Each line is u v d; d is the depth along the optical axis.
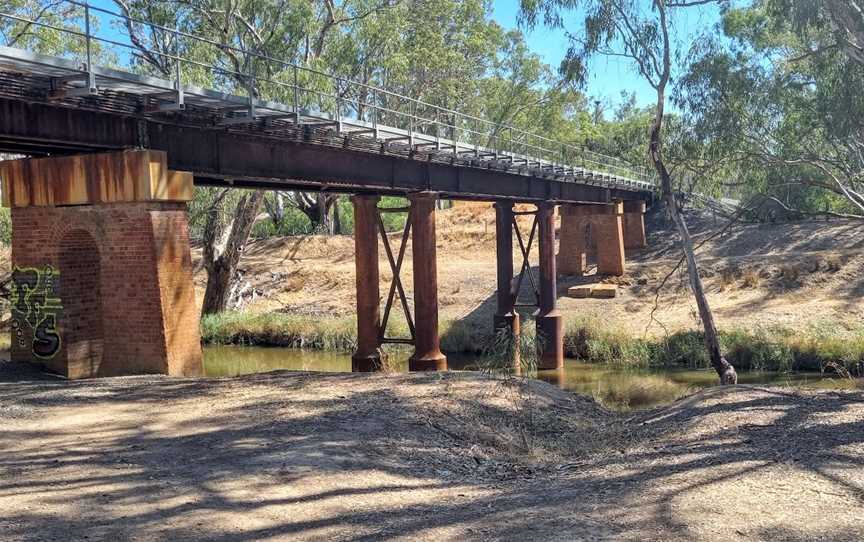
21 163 14.27
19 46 30.22
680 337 30.66
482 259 49.91
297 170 18.58
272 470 8.32
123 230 13.74
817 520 6.47
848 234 41.22
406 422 11.32
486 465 9.94
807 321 31.14
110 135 13.75
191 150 15.66
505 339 17.81
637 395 23.09
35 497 7.11
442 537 6.29
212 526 6.48
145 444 9.27
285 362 30.72
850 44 23.09
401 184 22.52
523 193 30.30
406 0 48.88
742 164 30.78
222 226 38.72
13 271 14.85
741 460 8.74
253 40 35.78
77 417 10.62
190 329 14.21
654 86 24.80
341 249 51.97
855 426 10.11
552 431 12.41
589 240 49.28
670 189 24.69
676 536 6.14
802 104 29.09
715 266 38.81
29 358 14.85
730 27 29.95
